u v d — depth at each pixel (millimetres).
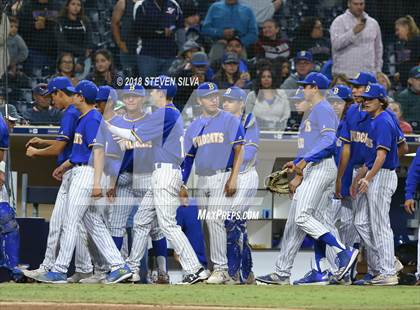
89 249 30594
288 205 35000
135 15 41406
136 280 29703
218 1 43750
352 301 23156
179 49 42594
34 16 40656
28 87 39531
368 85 29812
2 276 29672
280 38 44281
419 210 38094
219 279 29234
